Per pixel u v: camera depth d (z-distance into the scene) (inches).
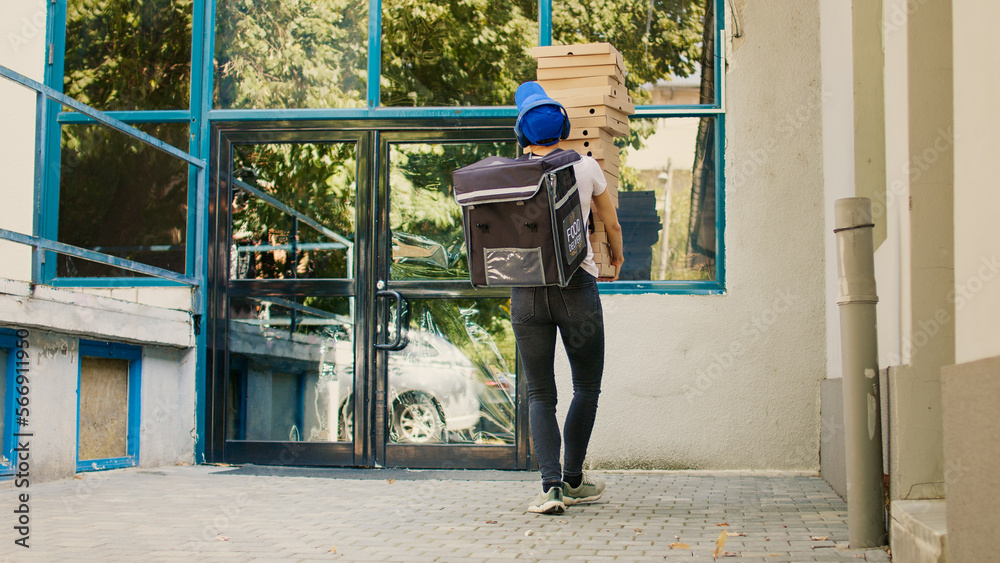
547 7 211.3
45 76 218.8
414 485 175.2
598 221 148.0
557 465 138.4
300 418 206.7
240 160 214.2
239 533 119.6
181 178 214.2
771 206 199.6
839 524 125.8
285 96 215.5
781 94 201.9
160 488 164.7
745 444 195.0
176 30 219.0
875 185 148.9
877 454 107.9
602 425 198.2
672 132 205.3
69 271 214.2
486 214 131.0
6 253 212.7
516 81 211.2
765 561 99.7
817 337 195.3
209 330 209.9
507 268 130.6
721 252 200.5
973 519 73.1
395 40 214.2
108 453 187.0
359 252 209.0
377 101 212.4
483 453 200.4
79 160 216.5
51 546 109.1
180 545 110.8
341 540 114.5
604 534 118.1
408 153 210.8
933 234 106.4
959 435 76.7
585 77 161.9
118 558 102.3
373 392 204.8
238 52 217.6
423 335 205.9
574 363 142.1
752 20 203.5
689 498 155.3
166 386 202.5
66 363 171.9
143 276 211.9
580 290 136.3
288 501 150.9
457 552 106.3
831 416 173.0
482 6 213.5
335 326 208.1
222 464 205.9
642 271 202.8
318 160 212.7
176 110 216.2
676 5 208.2
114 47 219.6
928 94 105.6
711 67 205.6
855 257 108.1
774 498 155.0
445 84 212.1
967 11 83.2
